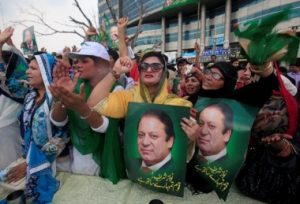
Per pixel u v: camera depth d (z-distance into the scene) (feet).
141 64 6.91
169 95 7.37
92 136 7.41
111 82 7.39
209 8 133.90
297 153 6.42
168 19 154.51
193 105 7.96
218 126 6.74
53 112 6.81
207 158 6.88
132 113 7.06
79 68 7.25
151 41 159.12
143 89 7.19
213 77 6.88
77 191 7.13
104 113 7.16
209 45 132.16
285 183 6.34
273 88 6.36
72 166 7.98
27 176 6.79
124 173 7.79
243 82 8.81
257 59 6.00
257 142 6.97
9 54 8.08
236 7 118.83
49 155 7.07
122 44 8.41
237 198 6.90
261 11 99.81
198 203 6.71
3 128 7.93
